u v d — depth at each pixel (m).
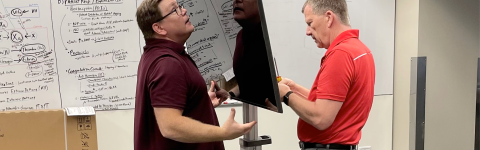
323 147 1.77
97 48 2.60
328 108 1.59
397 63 3.23
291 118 3.13
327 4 1.71
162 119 1.37
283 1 2.95
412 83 3.09
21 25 2.46
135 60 2.68
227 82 1.67
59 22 2.52
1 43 2.44
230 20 1.44
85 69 2.60
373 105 3.26
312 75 3.10
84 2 2.54
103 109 2.66
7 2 2.42
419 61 3.04
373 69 1.78
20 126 2.25
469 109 3.23
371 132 3.29
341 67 1.59
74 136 2.33
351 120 1.73
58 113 2.30
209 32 1.65
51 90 2.56
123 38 2.63
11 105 2.50
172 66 1.39
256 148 1.73
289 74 3.03
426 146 3.17
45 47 2.52
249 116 1.70
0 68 2.45
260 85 1.36
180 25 1.50
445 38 3.08
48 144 2.29
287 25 2.98
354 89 1.68
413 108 3.10
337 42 1.69
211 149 1.62
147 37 1.54
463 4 3.10
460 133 3.23
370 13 3.13
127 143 2.74
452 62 3.12
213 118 1.60
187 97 1.48
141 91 1.51
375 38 3.18
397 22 3.20
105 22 2.59
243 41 1.39
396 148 3.32
